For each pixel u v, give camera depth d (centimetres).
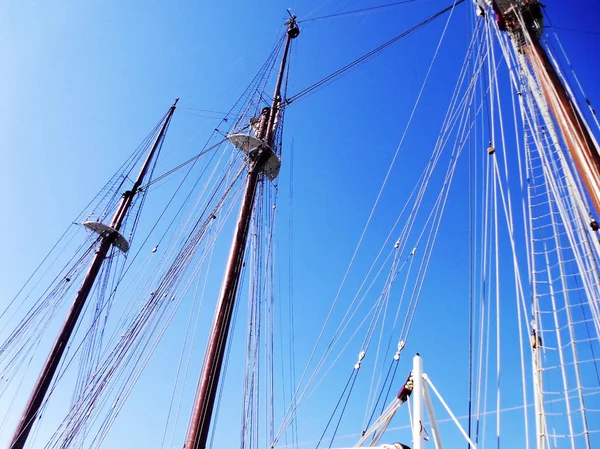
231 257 1345
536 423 582
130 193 2336
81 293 1969
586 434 536
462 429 596
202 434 1015
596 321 600
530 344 648
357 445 727
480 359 759
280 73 2005
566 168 720
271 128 1756
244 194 1530
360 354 971
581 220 677
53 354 1781
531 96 896
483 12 1124
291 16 2225
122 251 2202
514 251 759
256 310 1453
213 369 1111
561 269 668
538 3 973
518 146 884
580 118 743
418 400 602
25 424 1603
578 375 574
